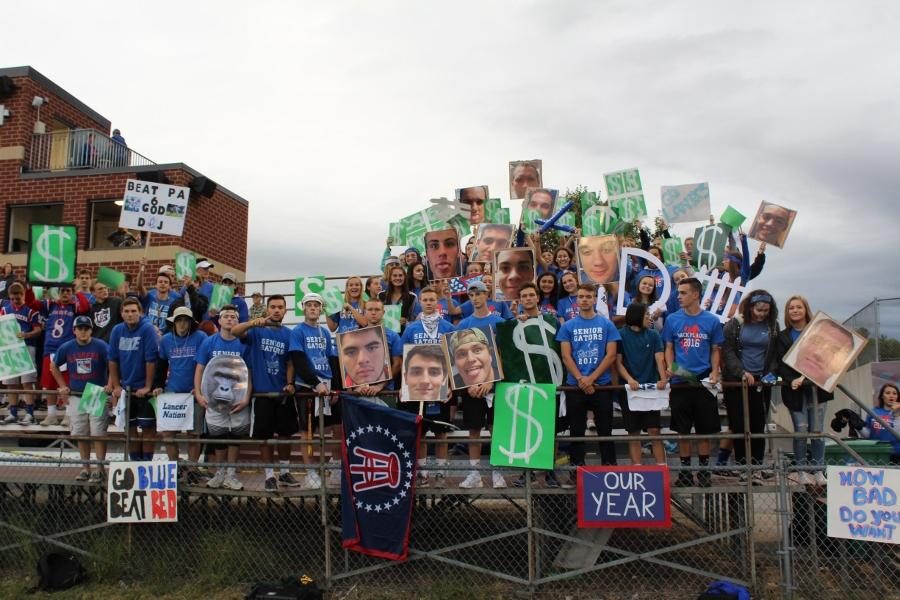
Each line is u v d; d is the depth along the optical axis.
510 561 8.44
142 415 8.53
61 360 8.90
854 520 6.91
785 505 7.18
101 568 8.22
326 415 8.76
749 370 7.86
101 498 9.00
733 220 10.50
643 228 11.52
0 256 16.95
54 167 17.80
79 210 17.12
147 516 8.05
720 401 10.39
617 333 7.67
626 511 7.30
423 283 10.29
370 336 7.86
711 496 9.36
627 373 7.62
